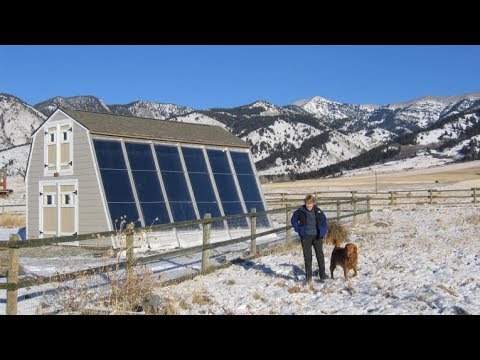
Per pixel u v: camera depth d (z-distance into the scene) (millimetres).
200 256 13109
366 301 7852
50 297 7922
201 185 17188
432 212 26203
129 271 7938
